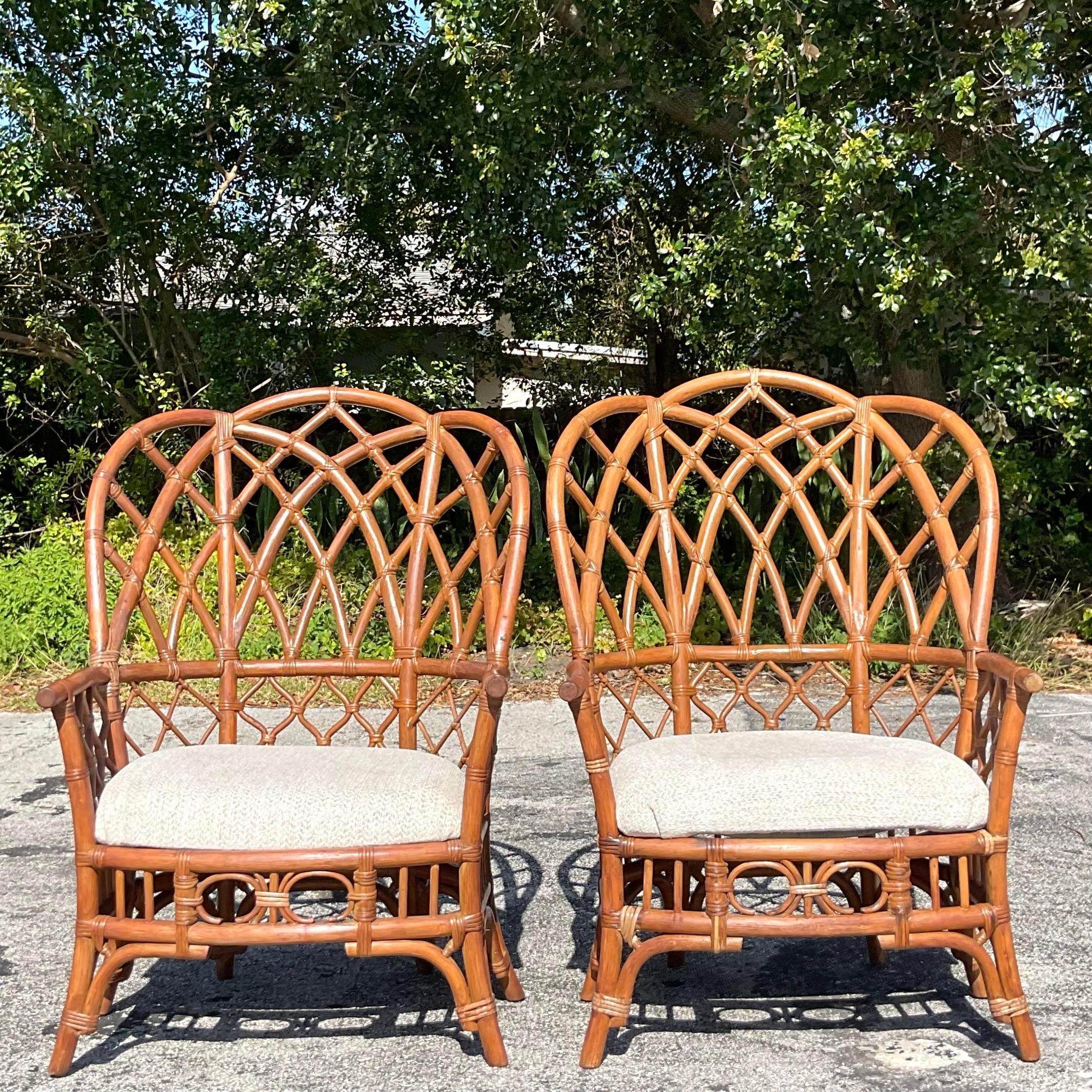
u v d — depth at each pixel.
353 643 2.44
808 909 1.86
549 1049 2.04
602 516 2.30
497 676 1.88
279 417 7.02
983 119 4.68
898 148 4.54
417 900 2.25
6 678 5.61
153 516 2.34
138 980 2.39
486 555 2.24
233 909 2.27
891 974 2.37
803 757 1.97
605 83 5.62
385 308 7.34
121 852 1.87
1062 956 2.40
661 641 5.89
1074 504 6.51
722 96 5.29
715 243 5.63
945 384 6.60
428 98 6.12
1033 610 6.20
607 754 2.27
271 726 4.71
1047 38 4.43
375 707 5.02
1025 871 2.90
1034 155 4.91
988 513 2.23
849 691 2.45
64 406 7.38
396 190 6.64
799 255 5.09
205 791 1.88
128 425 7.34
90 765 2.00
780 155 4.51
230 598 2.43
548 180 5.81
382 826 1.86
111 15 6.38
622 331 7.84
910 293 5.19
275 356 6.57
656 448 2.49
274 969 2.45
